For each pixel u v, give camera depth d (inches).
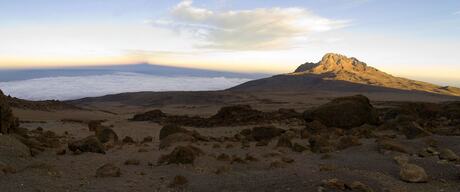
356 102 1236.5
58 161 684.1
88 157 738.2
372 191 441.4
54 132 1280.8
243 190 467.8
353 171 540.4
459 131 952.3
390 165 584.4
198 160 684.7
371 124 1219.2
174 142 948.6
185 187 498.9
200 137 1051.3
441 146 729.6
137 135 1344.7
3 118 864.3
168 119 2055.9
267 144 909.8
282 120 1707.7
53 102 3078.2
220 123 1775.3
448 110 1387.8
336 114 1219.9
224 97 6245.1
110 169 570.9
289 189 453.7
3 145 667.4
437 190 467.8
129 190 489.1
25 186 478.0
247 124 1670.8
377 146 727.1
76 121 1996.8
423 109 1423.5
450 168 557.0
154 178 556.7
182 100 6220.5
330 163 617.6
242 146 890.7
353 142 783.7
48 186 489.1
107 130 1101.7
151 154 792.9
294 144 812.6
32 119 1999.3
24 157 665.0
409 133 857.5
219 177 545.0
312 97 6008.9
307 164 625.6
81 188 492.7
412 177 499.8
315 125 1114.7
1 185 473.1
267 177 516.7
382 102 4133.9
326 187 447.5
